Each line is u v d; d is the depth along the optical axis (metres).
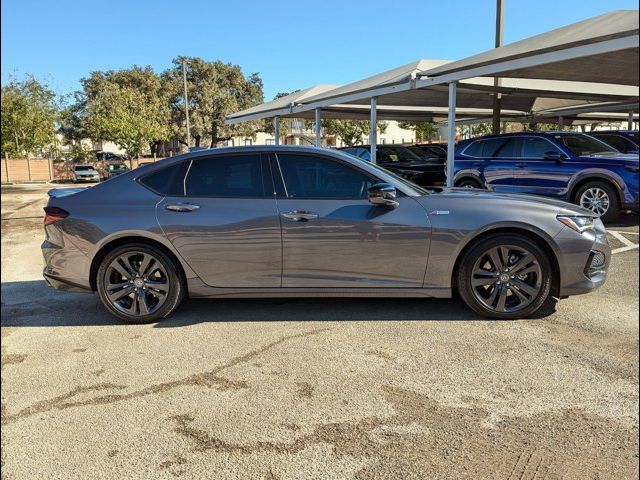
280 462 2.55
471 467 2.49
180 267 4.50
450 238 4.31
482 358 3.67
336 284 4.41
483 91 13.11
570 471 2.45
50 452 2.67
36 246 8.76
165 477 2.45
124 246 4.45
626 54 7.93
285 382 3.37
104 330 4.41
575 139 9.76
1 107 30.44
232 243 4.39
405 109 17.41
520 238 4.31
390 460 2.55
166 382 3.41
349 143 45.56
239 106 49.38
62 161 36.34
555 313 4.58
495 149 10.39
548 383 3.29
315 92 15.85
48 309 5.04
